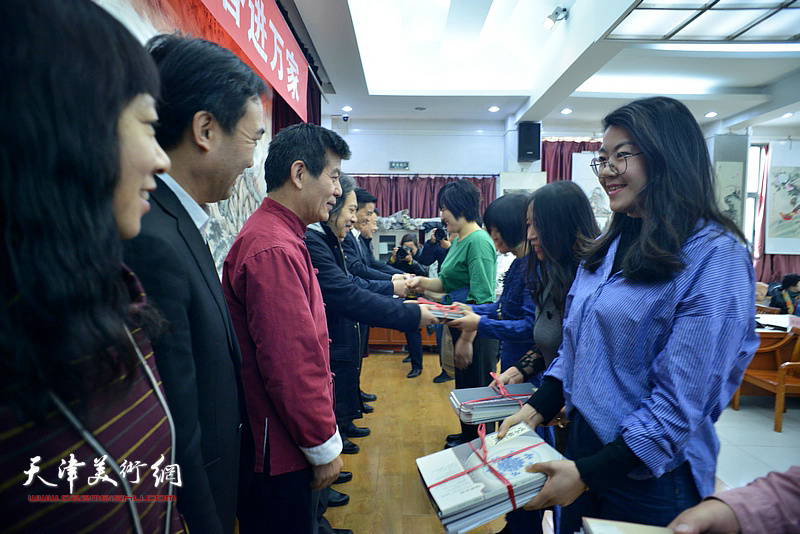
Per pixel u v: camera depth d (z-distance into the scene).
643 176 0.79
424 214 7.48
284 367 0.91
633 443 0.71
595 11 4.08
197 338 0.67
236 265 0.98
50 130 0.31
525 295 1.50
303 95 2.82
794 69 5.36
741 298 0.70
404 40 5.97
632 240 0.88
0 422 0.33
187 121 0.71
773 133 7.41
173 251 0.62
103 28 0.35
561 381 1.03
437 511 0.74
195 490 0.60
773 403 3.50
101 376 0.38
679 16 3.85
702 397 0.68
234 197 2.26
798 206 7.39
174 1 1.61
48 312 0.32
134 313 0.44
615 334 0.79
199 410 0.68
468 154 7.47
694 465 0.77
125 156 0.39
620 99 6.05
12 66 0.30
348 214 1.94
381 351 4.82
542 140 7.36
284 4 3.66
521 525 1.34
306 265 1.04
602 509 0.85
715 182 0.78
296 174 1.06
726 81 5.84
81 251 0.33
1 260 0.31
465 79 6.15
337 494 1.97
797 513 0.51
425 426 2.82
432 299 2.44
